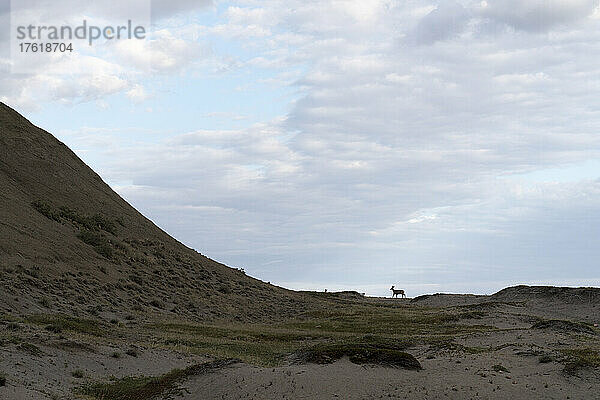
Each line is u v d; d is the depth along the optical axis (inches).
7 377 988.6
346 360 1129.4
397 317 2785.4
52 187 3144.7
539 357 1206.3
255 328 2165.4
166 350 1438.2
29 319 1569.9
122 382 1143.0
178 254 3225.9
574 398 971.3
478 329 2266.2
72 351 1253.7
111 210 3331.7
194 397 984.9
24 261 2108.8
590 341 1641.2
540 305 3442.4
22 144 3371.1
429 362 1185.4
